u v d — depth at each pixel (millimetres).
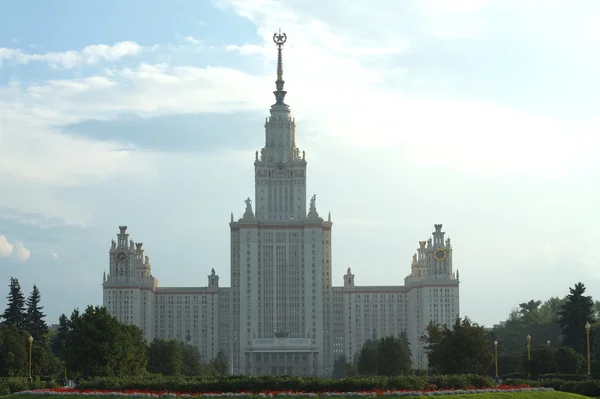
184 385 134500
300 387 132750
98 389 139750
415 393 127375
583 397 131375
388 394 126750
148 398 127875
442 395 124875
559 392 133000
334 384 132500
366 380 133750
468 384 140500
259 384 133500
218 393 131750
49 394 133875
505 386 142375
